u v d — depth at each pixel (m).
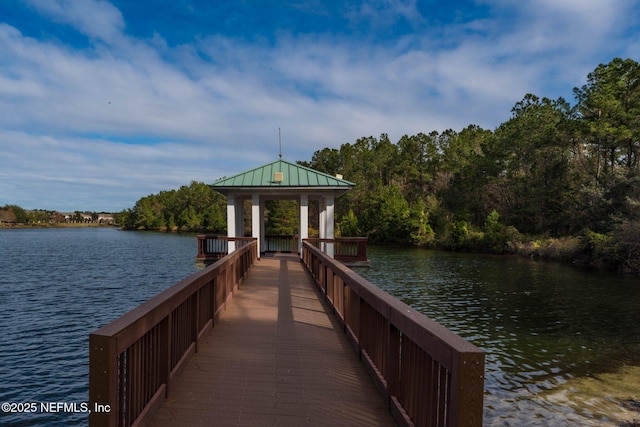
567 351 9.64
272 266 12.50
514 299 15.85
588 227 28.27
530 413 6.47
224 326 5.37
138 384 2.47
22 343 10.14
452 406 1.72
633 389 7.39
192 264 28.05
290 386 3.39
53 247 44.53
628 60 27.72
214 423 2.71
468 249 36.91
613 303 15.09
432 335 2.00
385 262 28.53
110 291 17.59
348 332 4.81
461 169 47.78
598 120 29.16
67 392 7.37
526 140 38.31
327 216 14.79
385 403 3.07
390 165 63.53
